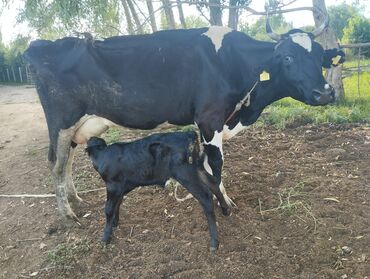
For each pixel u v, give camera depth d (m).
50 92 4.22
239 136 6.96
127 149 3.76
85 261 3.76
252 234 3.92
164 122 4.36
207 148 4.25
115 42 4.22
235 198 4.61
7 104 14.43
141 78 4.13
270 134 7.00
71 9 7.87
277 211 4.29
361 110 7.97
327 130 7.01
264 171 5.32
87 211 4.67
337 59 4.31
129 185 3.87
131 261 3.71
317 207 4.27
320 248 3.63
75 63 4.14
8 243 4.26
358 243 3.67
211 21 8.85
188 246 3.79
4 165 6.71
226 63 4.13
